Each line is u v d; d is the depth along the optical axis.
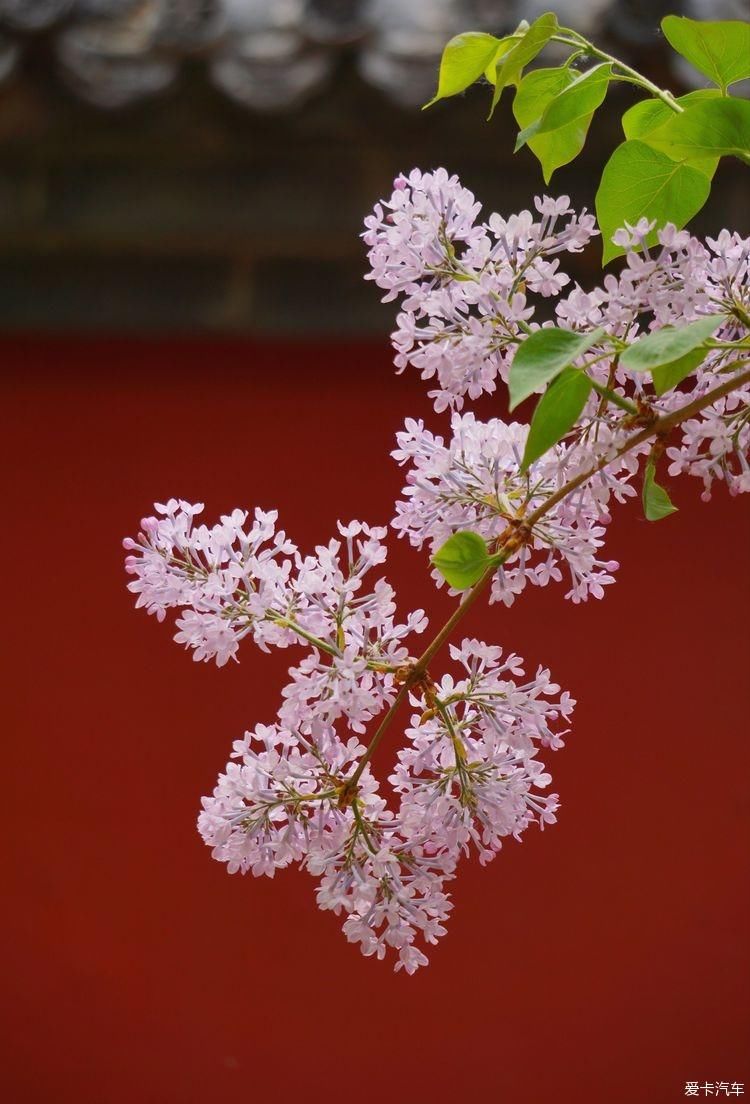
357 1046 3.25
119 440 3.26
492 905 3.24
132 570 1.22
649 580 3.18
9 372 3.28
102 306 2.87
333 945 3.26
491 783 1.24
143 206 2.68
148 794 3.27
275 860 1.23
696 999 3.21
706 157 1.22
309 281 2.83
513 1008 3.23
